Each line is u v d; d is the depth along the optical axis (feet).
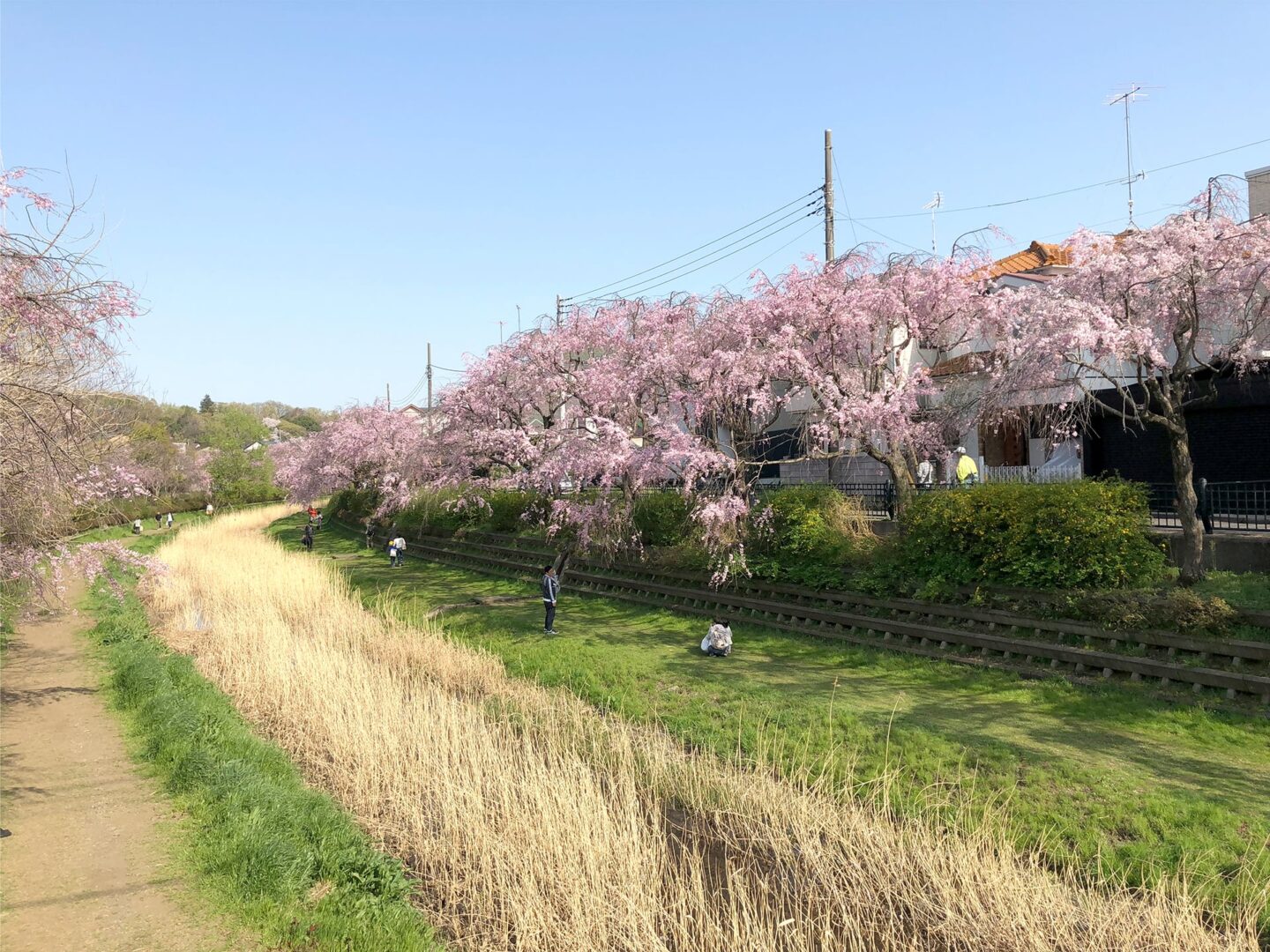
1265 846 24.27
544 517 93.66
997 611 46.73
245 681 48.06
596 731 39.70
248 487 274.57
